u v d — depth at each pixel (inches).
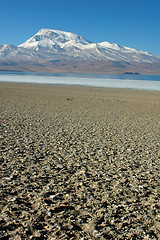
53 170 298.8
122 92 1806.1
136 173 305.9
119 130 590.6
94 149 409.1
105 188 255.0
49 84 2534.5
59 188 247.6
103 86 2401.6
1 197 220.4
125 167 326.0
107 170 310.8
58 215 197.3
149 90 2050.9
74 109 948.0
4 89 1774.1
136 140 493.7
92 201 223.9
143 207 219.9
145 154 394.9
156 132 584.4
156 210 215.0
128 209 214.2
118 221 195.0
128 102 1263.5
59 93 1595.7
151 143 472.4
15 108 901.2
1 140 433.1
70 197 229.5
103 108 1018.1
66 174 288.5
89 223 189.0
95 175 290.5
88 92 1723.7
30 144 418.3
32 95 1424.7
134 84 2915.8
